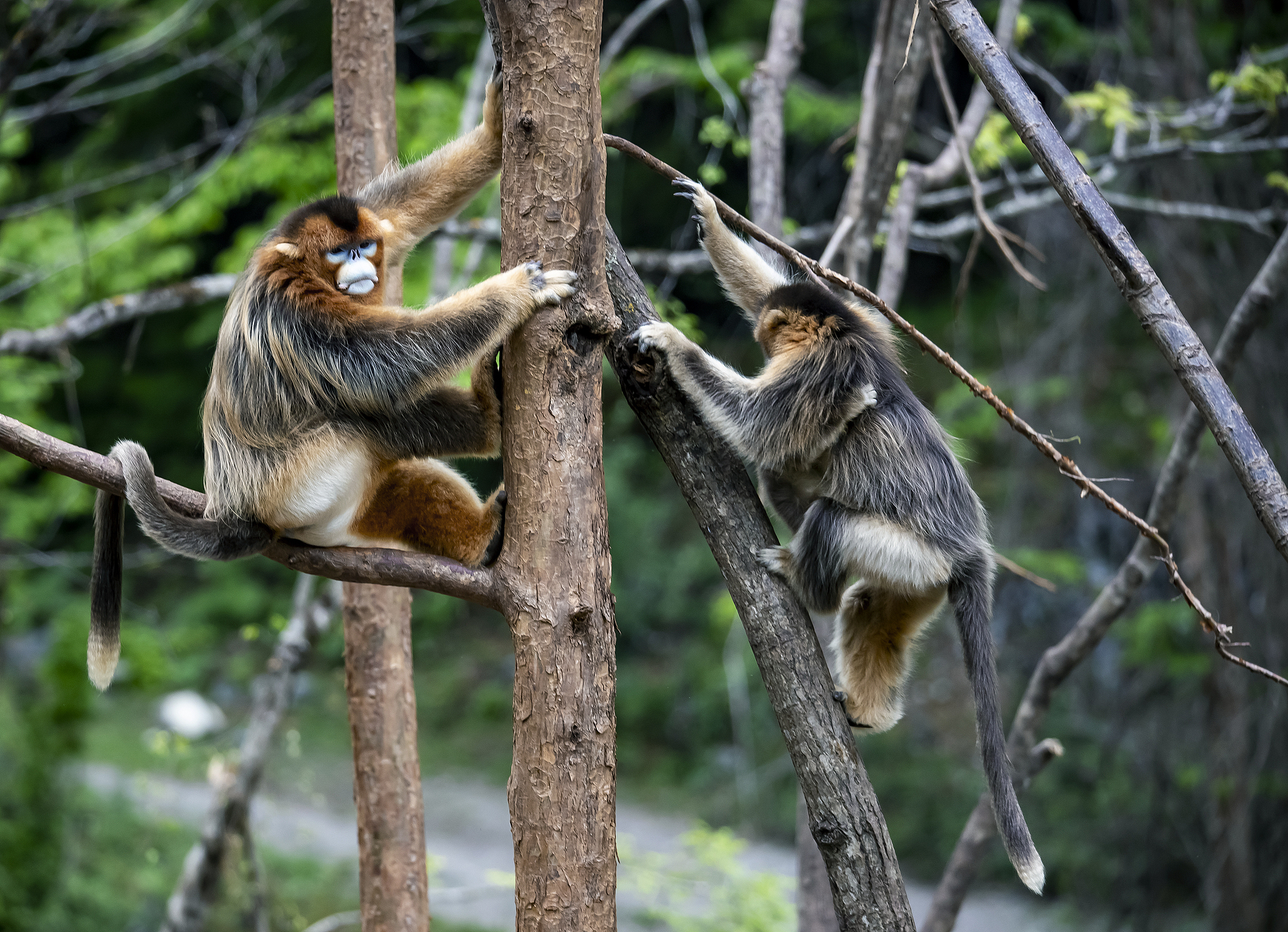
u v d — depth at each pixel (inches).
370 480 218.2
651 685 896.3
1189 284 538.9
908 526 247.6
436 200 237.3
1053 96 605.3
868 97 318.3
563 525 184.5
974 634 245.8
